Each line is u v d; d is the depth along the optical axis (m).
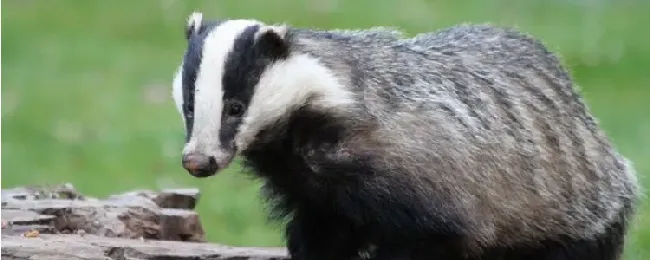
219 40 11.35
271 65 11.45
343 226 12.73
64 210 13.69
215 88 11.21
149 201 14.68
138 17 34.34
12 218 13.35
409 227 12.10
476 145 12.25
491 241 12.57
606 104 26.61
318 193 12.27
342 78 11.79
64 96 28.25
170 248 12.59
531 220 12.81
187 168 11.13
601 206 13.44
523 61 13.26
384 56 12.23
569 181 13.05
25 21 34.00
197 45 11.40
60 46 32.00
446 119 12.16
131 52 31.58
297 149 11.93
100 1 35.75
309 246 12.96
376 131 11.88
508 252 13.09
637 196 14.32
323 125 11.80
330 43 11.98
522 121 12.75
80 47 32.06
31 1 35.84
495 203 12.43
